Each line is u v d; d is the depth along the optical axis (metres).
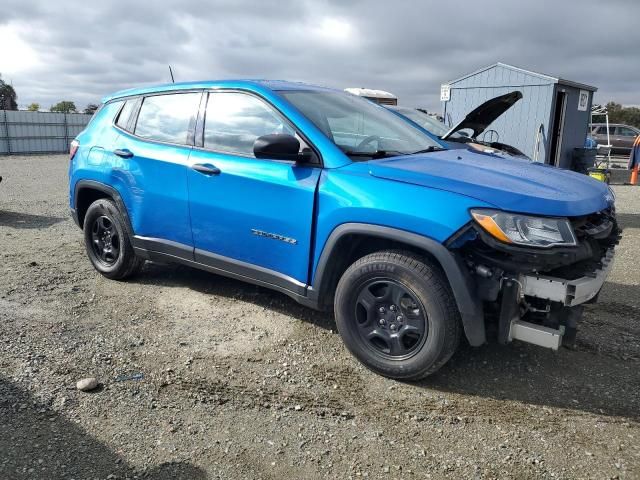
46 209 9.34
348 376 3.38
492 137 11.09
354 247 3.47
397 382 3.32
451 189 3.03
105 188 4.81
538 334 2.96
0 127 30.23
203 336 3.90
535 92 10.51
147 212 4.49
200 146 4.16
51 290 4.77
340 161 3.45
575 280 2.92
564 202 2.98
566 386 3.32
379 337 3.34
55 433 2.72
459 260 2.98
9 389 3.10
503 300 3.00
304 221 3.49
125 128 4.79
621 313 4.57
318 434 2.79
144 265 5.47
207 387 3.21
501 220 2.86
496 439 2.78
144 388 3.18
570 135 11.24
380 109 4.70
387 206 3.12
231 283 5.00
